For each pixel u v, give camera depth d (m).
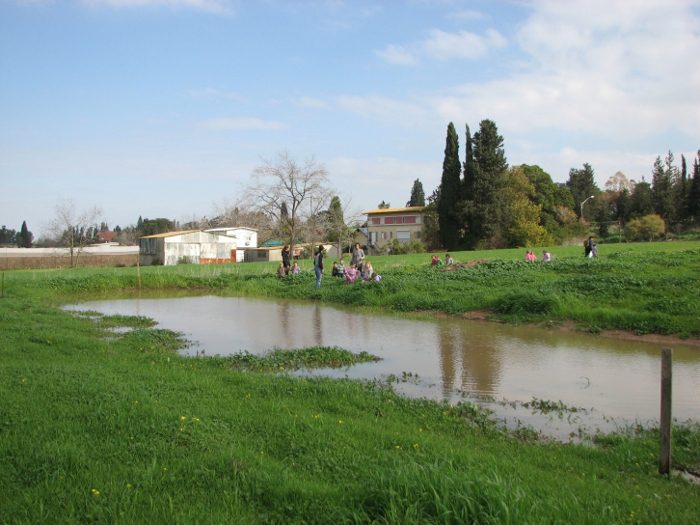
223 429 6.59
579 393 9.61
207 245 73.19
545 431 7.74
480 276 24.05
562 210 82.12
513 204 71.50
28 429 6.34
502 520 4.02
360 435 6.65
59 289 30.06
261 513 4.52
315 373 11.05
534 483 5.24
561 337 14.98
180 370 10.35
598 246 57.66
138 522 4.29
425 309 20.38
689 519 4.67
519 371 11.21
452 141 72.75
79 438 6.05
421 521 4.07
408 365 11.80
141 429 6.35
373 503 4.45
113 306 23.88
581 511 4.46
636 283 18.22
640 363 11.83
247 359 11.81
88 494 4.74
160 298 27.47
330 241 74.31
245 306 23.31
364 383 9.84
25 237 134.62
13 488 4.90
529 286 20.61
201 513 4.43
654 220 81.00
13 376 8.82
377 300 22.23
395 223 93.38
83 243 73.81
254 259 80.31
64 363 10.52
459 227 72.50
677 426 7.68
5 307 20.38
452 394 9.58
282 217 63.16
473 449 6.55
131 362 11.13
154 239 72.12
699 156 90.56
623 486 5.60
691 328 14.23
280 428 6.70
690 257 26.84
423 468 4.75
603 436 7.40
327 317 19.45
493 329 16.39
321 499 4.63
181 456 5.62
